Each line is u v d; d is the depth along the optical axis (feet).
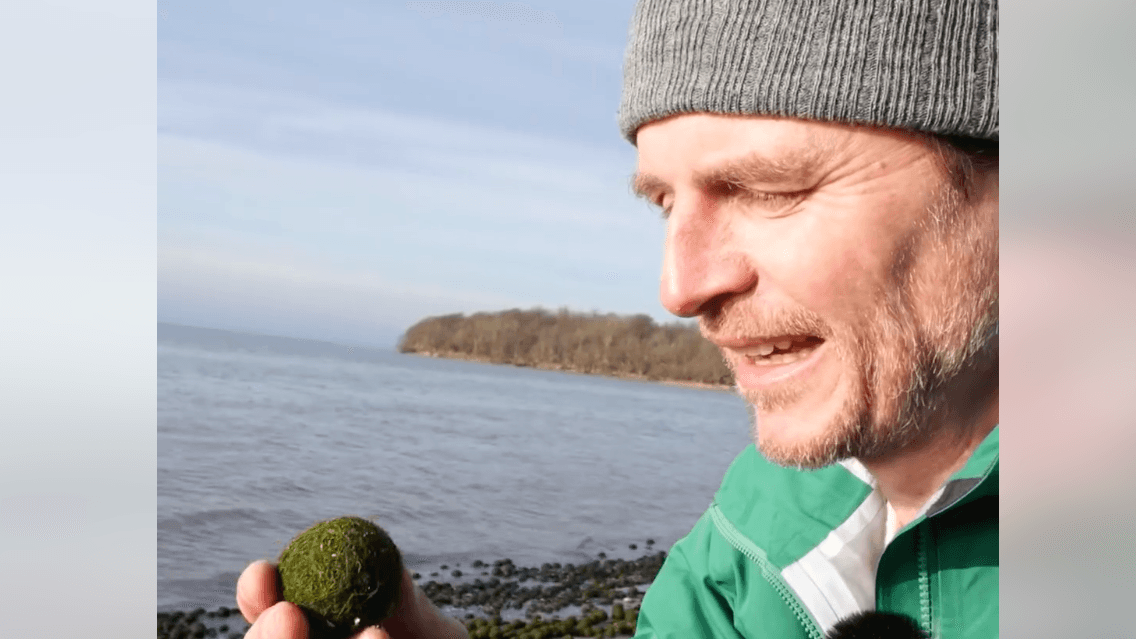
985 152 2.80
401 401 101.14
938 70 2.65
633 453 82.79
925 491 3.71
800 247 2.73
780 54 2.65
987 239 2.82
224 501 50.60
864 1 2.67
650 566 43.16
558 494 63.77
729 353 3.09
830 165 2.68
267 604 2.99
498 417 96.84
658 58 2.90
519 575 39.75
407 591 3.25
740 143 2.70
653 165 2.97
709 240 2.86
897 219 2.73
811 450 2.96
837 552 4.11
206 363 119.14
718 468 78.48
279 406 87.51
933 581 3.91
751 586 4.51
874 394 2.85
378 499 57.67
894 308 2.81
